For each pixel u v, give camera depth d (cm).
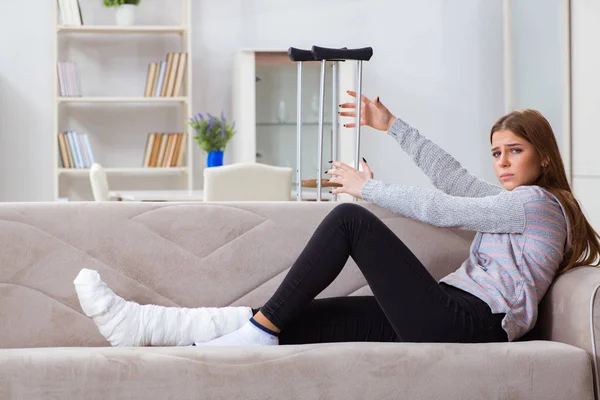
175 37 642
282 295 200
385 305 199
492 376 176
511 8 648
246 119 618
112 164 637
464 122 673
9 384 164
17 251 225
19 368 165
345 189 231
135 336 204
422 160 247
